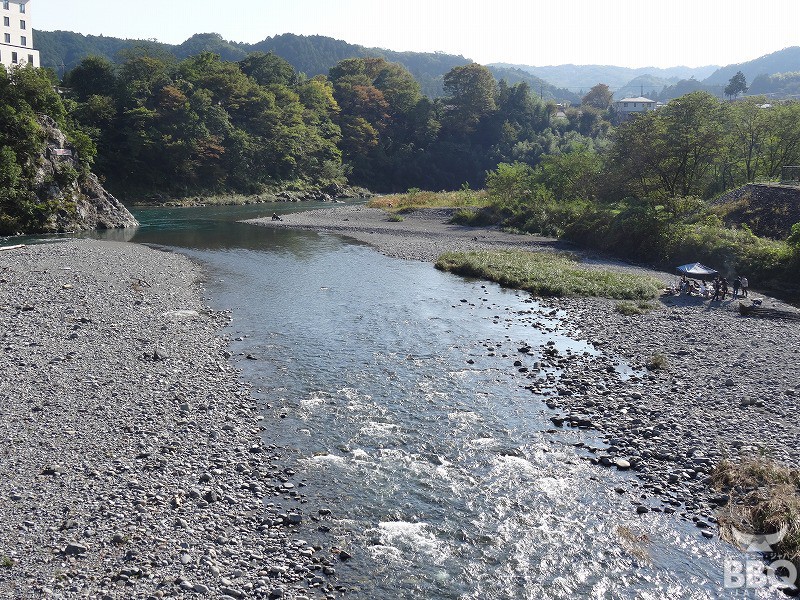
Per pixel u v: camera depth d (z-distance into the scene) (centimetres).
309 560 1344
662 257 5103
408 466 1753
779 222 5088
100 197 6962
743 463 1716
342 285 4131
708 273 3781
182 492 1540
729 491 1625
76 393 2094
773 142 7319
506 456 1822
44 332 2711
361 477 1688
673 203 6000
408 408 2134
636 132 6744
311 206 10325
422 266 4912
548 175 8294
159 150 10388
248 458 1752
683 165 6469
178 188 10594
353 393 2255
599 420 2053
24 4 10156
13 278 3678
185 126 10600
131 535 1355
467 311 3506
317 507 1545
